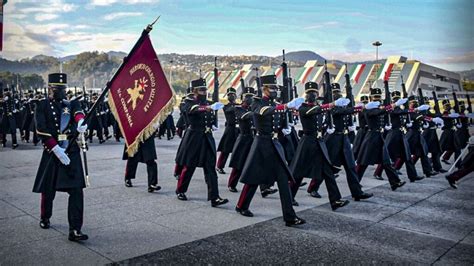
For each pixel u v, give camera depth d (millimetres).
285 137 7500
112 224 5109
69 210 4504
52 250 4199
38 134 4527
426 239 4719
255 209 5980
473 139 7797
